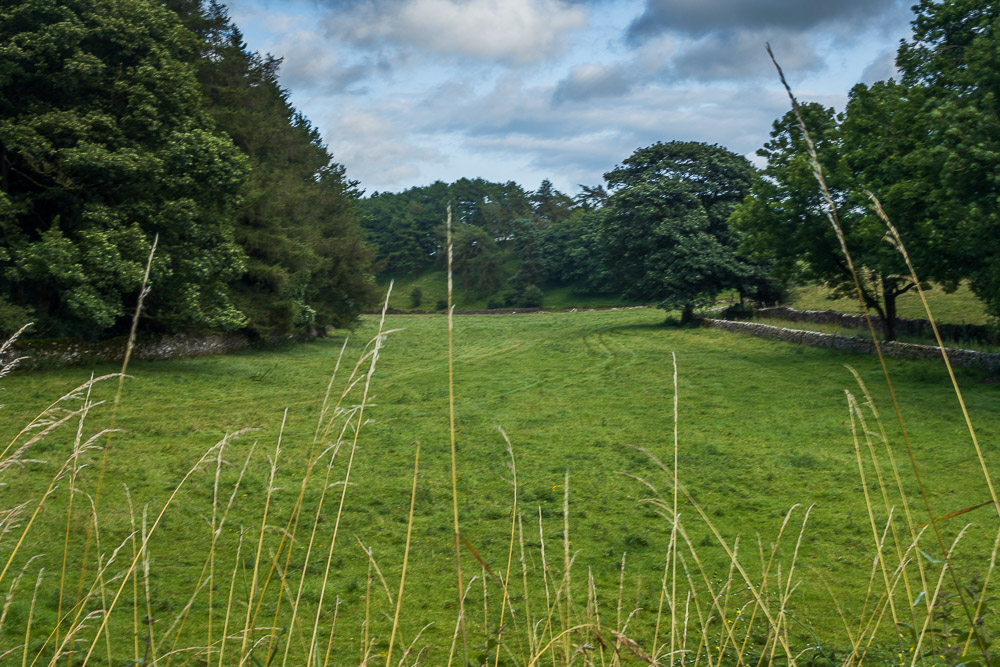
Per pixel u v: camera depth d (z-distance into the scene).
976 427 16.98
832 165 29.17
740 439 17.48
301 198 43.97
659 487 13.45
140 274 26.03
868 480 13.34
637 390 26.03
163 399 23.77
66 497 11.80
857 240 28.41
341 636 7.17
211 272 30.14
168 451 15.98
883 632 6.70
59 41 26.09
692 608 7.71
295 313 40.72
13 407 20.22
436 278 128.50
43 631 6.95
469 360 38.69
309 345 45.47
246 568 9.13
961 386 22.42
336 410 3.51
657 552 9.97
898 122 26.30
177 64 29.52
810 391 23.67
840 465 14.55
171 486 12.97
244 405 23.09
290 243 40.75
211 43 39.53
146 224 28.53
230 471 14.04
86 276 25.77
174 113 29.53
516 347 46.31
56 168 26.11
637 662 5.37
